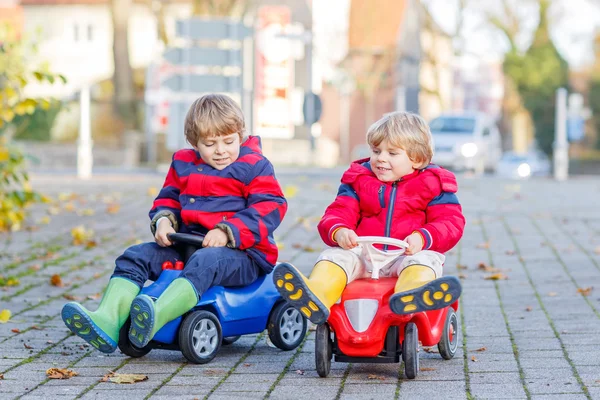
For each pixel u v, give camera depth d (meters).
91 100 39.94
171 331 5.74
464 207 15.47
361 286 5.41
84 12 62.34
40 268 9.45
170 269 5.89
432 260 5.47
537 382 5.23
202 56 17.27
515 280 8.84
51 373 5.45
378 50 58.47
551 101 58.19
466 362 5.79
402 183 5.76
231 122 5.98
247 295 6.04
